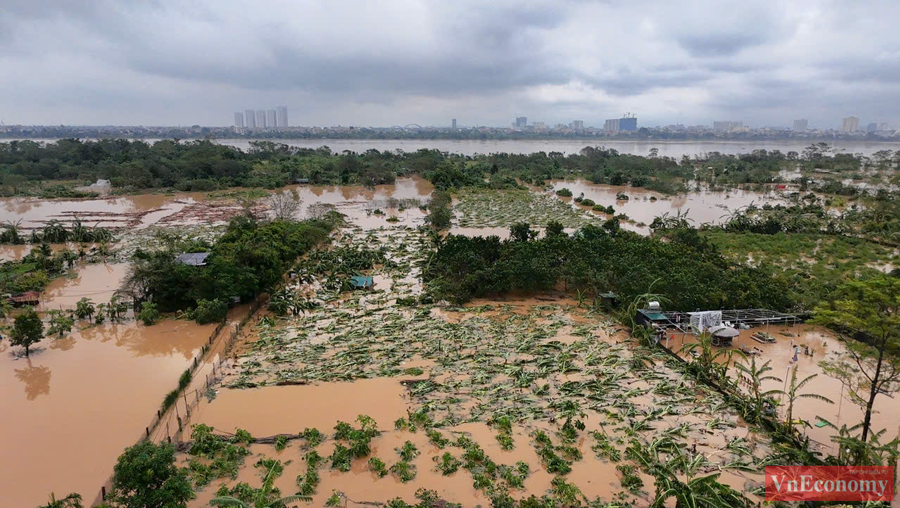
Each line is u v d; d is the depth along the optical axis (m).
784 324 51.81
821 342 47.91
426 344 47.53
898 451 28.42
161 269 55.22
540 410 36.44
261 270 59.53
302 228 84.31
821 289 57.53
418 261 76.00
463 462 30.70
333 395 38.72
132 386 40.22
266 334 50.19
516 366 42.88
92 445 32.62
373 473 29.86
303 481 28.75
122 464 24.17
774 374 41.44
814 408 36.78
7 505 27.27
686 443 32.94
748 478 29.62
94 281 67.19
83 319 53.56
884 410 36.38
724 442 33.12
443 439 32.84
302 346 47.31
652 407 36.94
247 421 35.28
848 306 30.41
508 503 26.75
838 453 30.91
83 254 76.81
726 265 66.00
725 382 39.12
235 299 58.09
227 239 69.94
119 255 79.50
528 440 33.16
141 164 158.38
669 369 43.00
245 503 26.50
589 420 35.62
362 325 51.75
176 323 52.81
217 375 41.91
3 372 42.38
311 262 73.06
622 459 31.19
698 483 25.86
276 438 33.03
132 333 50.50
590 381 40.75
